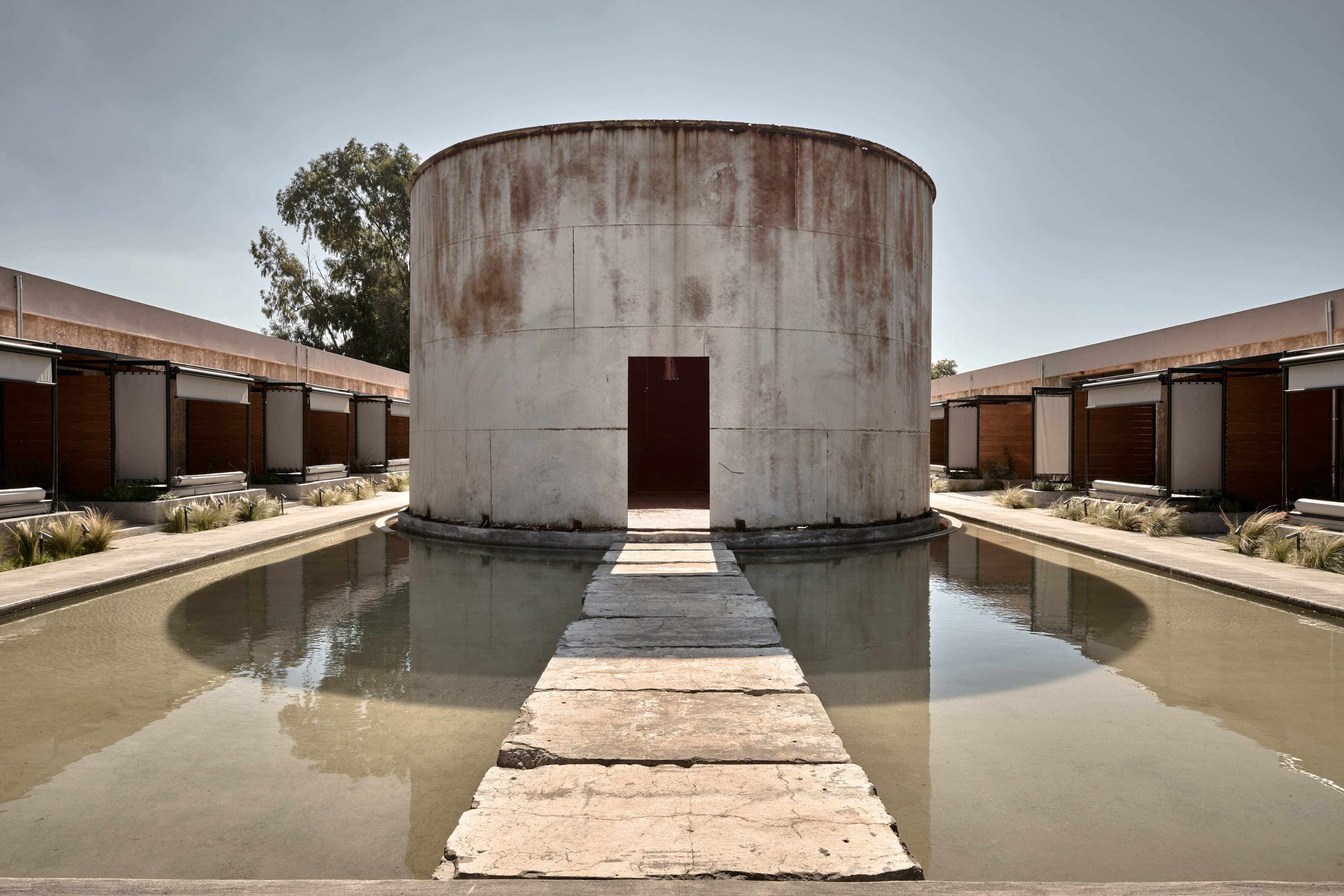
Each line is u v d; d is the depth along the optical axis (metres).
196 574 8.08
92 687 4.52
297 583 7.55
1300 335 11.62
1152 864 2.66
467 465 10.02
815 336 9.54
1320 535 8.34
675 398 15.76
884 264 10.15
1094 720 3.99
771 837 2.44
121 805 3.10
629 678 4.01
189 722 3.97
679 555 7.94
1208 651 5.23
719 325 9.23
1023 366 20.77
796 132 9.46
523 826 2.50
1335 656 5.10
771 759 3.02
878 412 10.09
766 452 9.34
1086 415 15.24
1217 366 11.03
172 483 11.96
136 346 13.16
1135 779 3.32
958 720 3.99
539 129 9.42
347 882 2.20
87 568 7.83
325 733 3.83
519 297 9.53
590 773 2.90
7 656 5.14
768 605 5.64
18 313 10.69
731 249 9.26
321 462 20.47
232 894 2.14
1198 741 3.72
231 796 3.17
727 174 9.27
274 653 5.21
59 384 11.95
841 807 2.64
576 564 8.41
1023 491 15.38
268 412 16.62
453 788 3.24
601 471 9.29
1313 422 11.62
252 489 14.57
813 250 9.53
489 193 9.73
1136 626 5.91
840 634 5.68
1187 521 10.71
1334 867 2.64
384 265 38.56
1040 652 5.21
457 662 4.98
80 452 11.99
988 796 3.16
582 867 2.26
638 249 9.24
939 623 6.00
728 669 4.16
